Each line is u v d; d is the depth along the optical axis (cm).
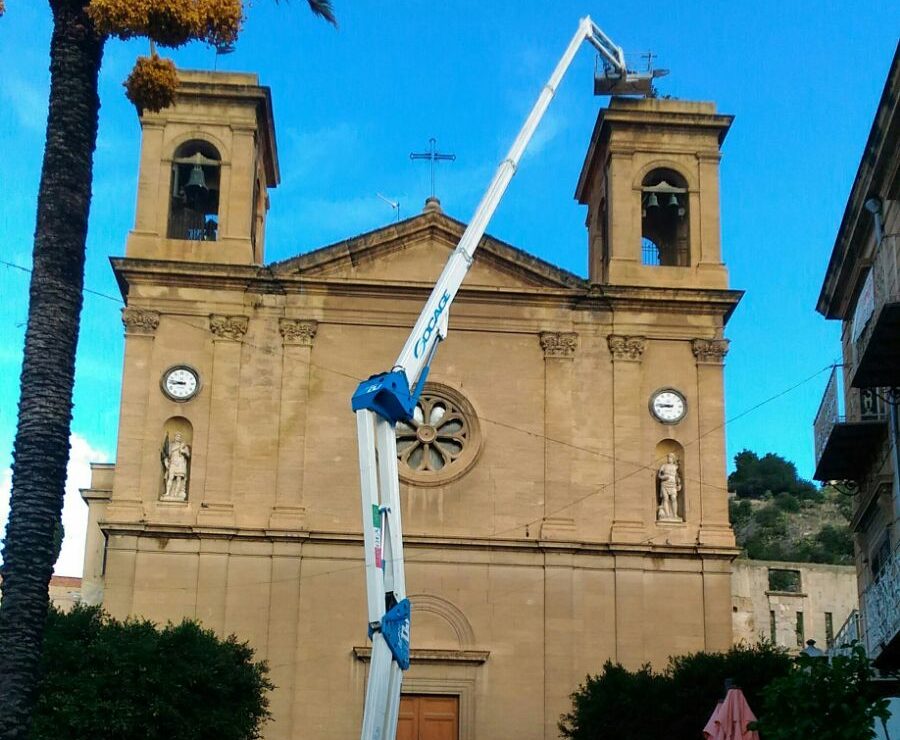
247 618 3559
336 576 3609
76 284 1902
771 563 6488
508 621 3619
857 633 3412
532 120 3231
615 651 3606
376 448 2520
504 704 3556
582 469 3762
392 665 2355
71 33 1973
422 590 3631
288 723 3491
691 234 4012
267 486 3681
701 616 3644
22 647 1762
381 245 3897
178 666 2947
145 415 3709
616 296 3881
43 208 1908
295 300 3838
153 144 3953
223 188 3931
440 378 3822
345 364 3806
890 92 2606
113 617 3403
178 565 3588
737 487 10019
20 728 1738
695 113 4062
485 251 3903
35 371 1845
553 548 3666
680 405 3834
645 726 3125
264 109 4050
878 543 3153
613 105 4062
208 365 3769
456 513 3703
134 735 2852
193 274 3806
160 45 1975
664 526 3722
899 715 2598
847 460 3225
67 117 1942
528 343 3872
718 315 3906
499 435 3781
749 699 3109
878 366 2591
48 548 1808
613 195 4025
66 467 1853
